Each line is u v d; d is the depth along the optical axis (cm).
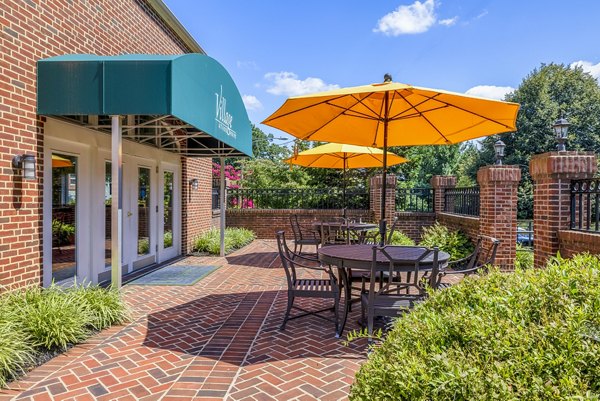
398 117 585
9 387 342
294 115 548
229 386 347
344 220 1127
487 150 3400
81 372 372
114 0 735
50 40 559
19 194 512
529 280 249
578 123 3153
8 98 491
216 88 705
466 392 165
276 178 2152
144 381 355
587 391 153
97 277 713
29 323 417
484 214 877
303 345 444
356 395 202
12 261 501
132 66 514
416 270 445
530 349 183
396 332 235
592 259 277
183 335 472
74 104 520
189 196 1128
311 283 538
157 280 773
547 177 604
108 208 759
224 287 723
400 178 2172
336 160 1195
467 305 246
